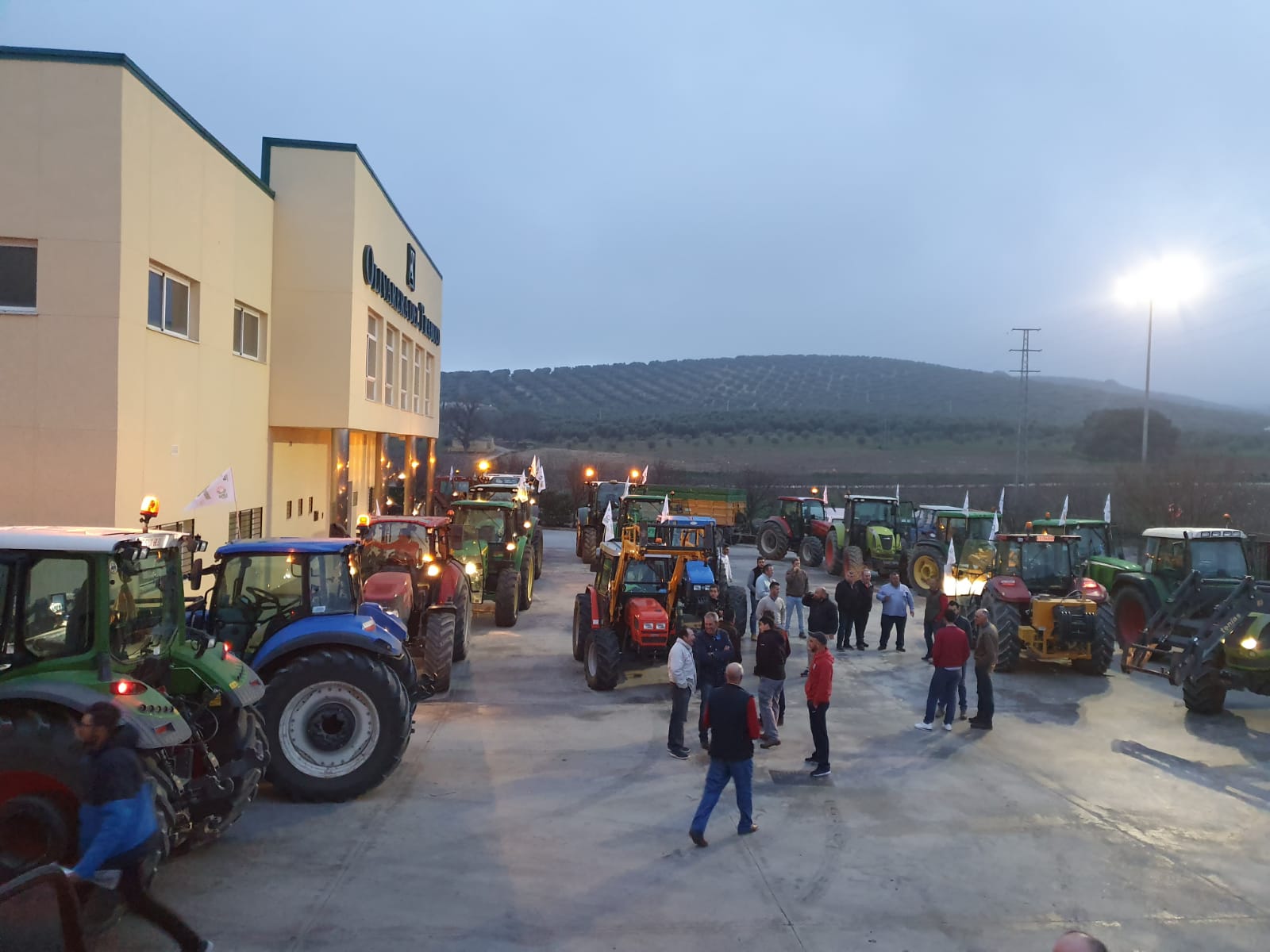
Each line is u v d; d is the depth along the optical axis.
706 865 6.91
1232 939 5.91
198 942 5.20
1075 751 9.98
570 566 27.06
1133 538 30.73
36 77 11.19
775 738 10.13
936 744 10.24
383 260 21.34
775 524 29.30
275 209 17.83
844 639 15.64
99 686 5.73
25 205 11.18
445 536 13.80
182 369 13.44
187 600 8.87
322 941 5.62
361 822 7.54
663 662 12.97
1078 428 94.75
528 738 10.07
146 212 12.08
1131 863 7.07
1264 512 29.53
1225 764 9.56
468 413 87.62
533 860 6.91
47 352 11.24
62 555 5.83
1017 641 13.78
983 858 7.14
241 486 16.31
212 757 6.71
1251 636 10.88
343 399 18.17
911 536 24.91
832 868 6.91
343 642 8.14
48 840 5.41
